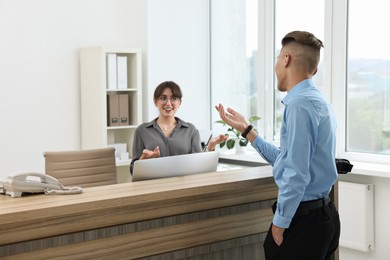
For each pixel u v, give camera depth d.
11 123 5.40
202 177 3.12
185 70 6.20
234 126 3.08
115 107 5.68
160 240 2.83
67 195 2.60
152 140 4.14
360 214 4.50
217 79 6.36
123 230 2.69
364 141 4.83
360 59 4.82
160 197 2.68
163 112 4.18
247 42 6.00
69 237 2.53
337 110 4.95
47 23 5.57
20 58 5.43
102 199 2.50
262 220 3.26
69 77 5.73
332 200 3.22
